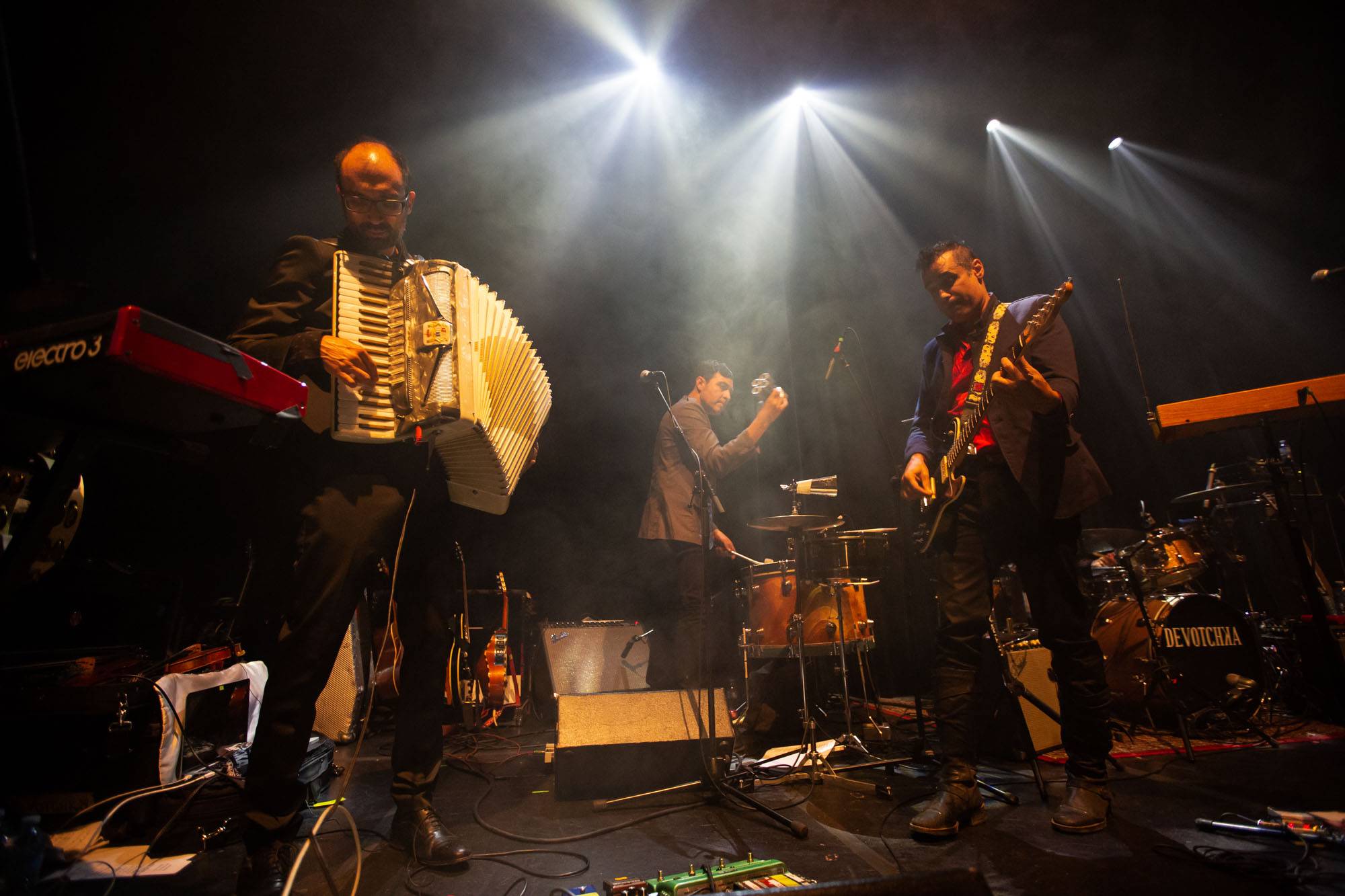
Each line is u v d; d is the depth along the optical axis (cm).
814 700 418
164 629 357
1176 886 172
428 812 212
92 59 401
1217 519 518
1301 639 391
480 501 221
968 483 248
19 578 120
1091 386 685
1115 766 289
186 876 201
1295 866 179
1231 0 530
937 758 311
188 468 429
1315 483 488
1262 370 627
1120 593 438
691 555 408
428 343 186
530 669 540
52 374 108
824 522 373
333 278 192
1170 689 329
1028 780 280
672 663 487
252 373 128
